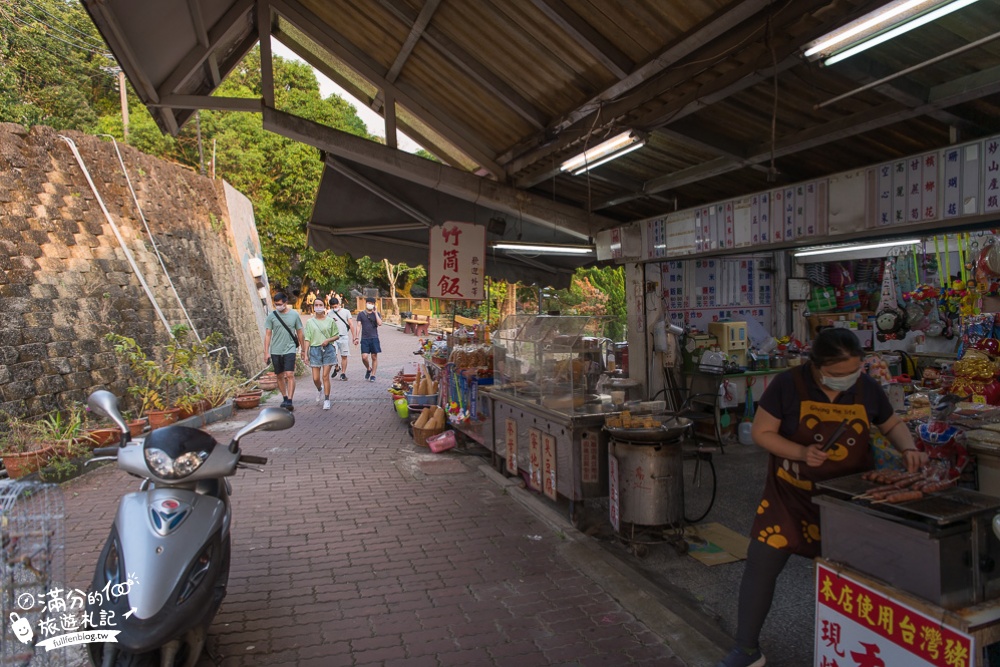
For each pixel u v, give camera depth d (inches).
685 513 211.9
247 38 279.0
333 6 230.1
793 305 334.3
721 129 201.5
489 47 209.0
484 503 225.6
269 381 498.6
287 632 138.7
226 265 566.6
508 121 255.8
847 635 97.5
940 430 149.6
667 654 130.3
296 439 329.4
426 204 307.1
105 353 343.0
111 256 378.3
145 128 784.3
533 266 393.7
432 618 144.8
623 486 175.6
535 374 224.5
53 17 708.0
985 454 137.5
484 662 127.4
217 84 286.8
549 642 134.8
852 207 187.3
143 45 200.5
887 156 205.8
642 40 172.7
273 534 196.1
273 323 399.9
